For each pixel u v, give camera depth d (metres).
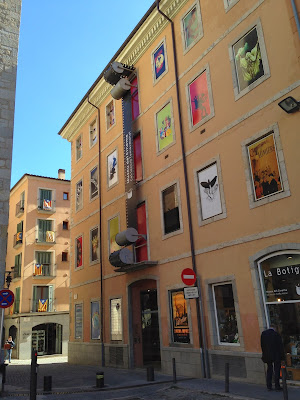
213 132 13.15
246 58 12.28
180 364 13.31
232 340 11.59
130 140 17.72
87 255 22.16
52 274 33.78
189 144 14.27
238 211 11.73
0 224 11.92
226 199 12.23
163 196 15.55
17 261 34.47
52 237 34.66
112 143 20.70
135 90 18.61
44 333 32.31
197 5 14.70
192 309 13.15
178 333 13.78
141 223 16.81
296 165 10.13
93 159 22.86
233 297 11.69
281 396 8.43
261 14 11.84
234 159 12.13
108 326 18.66
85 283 21.86
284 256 10.30
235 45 12.80
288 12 10.86
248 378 10.64
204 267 12.77
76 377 14.57
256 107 11.55
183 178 14.35
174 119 15.31
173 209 14.84
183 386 10.70
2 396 10.45
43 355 31.55
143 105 17.64
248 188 11.46
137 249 16.89
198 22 14.58
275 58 11.16
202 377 12.12
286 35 10.91
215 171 12.90
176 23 15.93
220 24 13.47
